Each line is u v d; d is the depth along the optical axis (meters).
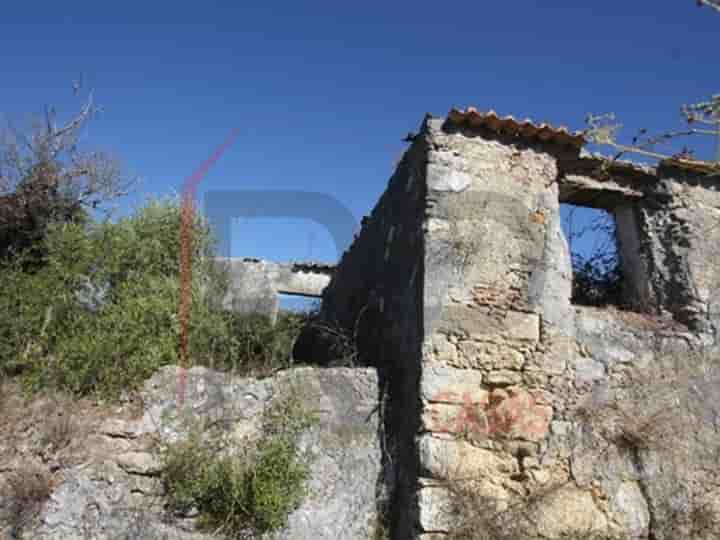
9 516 5.77
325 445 6.47
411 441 6.22
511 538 5.82
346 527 6.18
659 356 7.11
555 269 6.98
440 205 6.76
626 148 6.34
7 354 6.84
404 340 6.89
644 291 7.82
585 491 6.31
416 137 7.41
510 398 6.38
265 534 6.01
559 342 6.74
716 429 7.02
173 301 7.69
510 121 7.06
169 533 5.93
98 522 5.91
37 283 7.41
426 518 5.73
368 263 9.07
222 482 6.06
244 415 6.53
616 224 8.45
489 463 6.10
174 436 6.38
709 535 6.48
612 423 6.64
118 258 7.94
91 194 9.66
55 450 6.11
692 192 7.93
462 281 6.58
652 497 6.49
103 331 7.05
